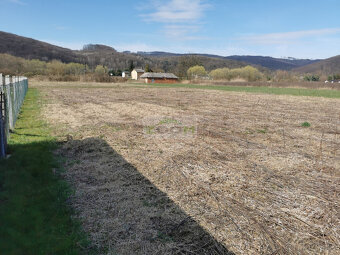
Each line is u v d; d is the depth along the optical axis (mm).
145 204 4145
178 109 15133
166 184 4914
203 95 26438
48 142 7250
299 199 4473
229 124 10883
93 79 58719
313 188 4914
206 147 7395
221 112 14305
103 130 9141
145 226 3555
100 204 4086
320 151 7277
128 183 4898
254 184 5020
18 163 5441
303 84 46219
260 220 3793
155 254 3025
